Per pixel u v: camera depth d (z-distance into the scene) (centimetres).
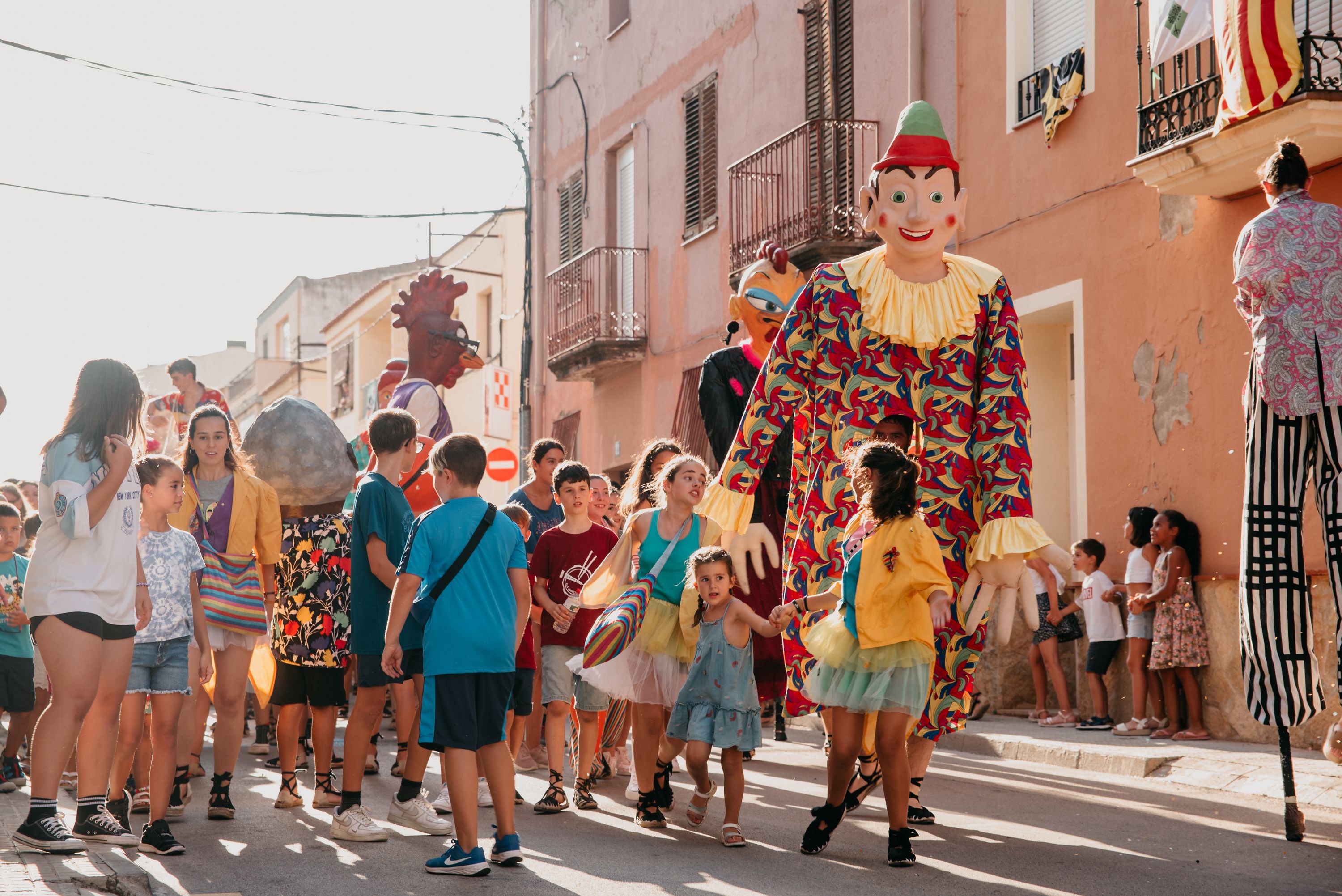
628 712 894
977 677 1310
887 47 1506
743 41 1816
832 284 690
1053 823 700
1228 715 1039
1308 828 675
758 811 754
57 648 604
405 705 702
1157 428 1137
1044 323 1320
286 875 576
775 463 908
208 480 741
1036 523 634
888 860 589
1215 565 1070
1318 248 593
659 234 2047
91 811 635
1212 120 1055
